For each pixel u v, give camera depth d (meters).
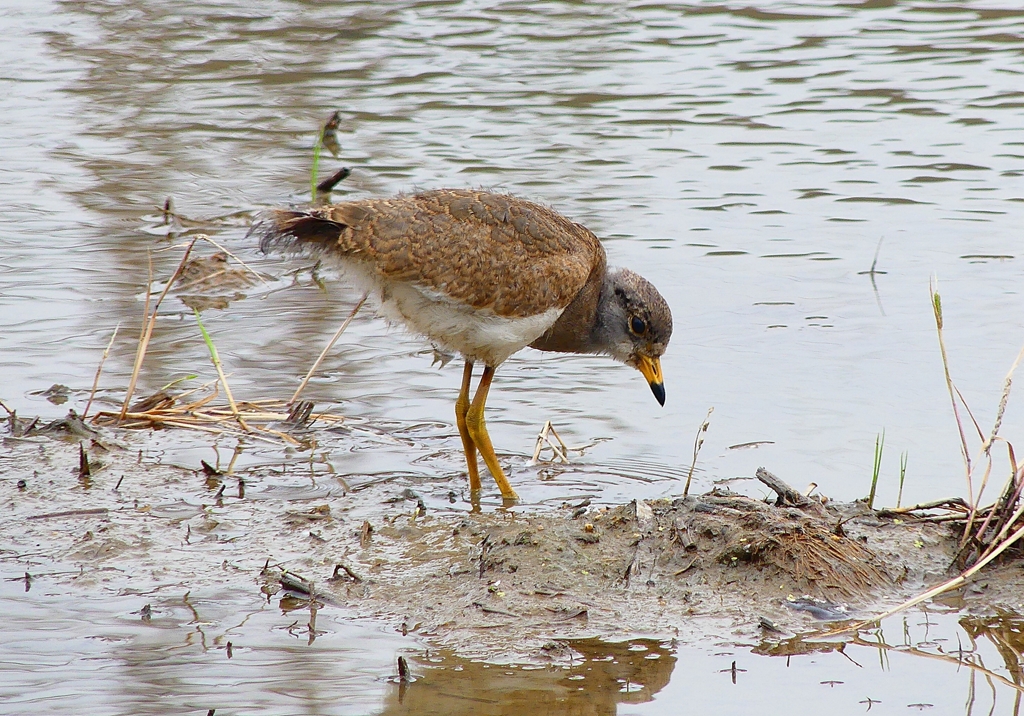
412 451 11.04
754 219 16.05
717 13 24.84
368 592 8.45
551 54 22.72
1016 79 20.86
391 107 20.33
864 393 11.66
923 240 15.26
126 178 17.66
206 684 7.23
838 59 22.16
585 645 7.80
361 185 17.03
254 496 9.99
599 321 11.69
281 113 20.11
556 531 9.05
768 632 7.99
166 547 9.09
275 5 25.55
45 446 10.70
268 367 12.55
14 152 18.52
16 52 22.86
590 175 17.42
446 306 10.48
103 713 6.89
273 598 8.38
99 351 12.72
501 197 10.88
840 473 10.26
